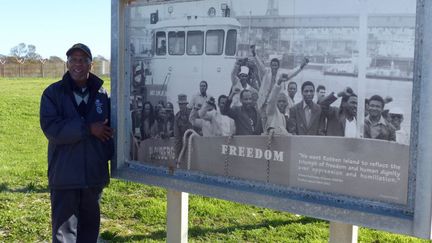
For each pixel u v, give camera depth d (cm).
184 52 374
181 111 380
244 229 587
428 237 272
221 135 359
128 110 413
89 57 426
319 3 306
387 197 288
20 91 2405
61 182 420
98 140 429
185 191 379
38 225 583
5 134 1358
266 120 334
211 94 362
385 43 284
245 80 343
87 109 427
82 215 453
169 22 381
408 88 278
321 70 308
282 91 325
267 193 334
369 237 579
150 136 401
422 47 270
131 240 546
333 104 304
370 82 290
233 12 346
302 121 317
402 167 282
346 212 299
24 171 859
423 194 273
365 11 289
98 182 430
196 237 558
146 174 402
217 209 655
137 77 405
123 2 405
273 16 326
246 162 346
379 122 288
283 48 323
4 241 538
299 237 568
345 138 301
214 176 363
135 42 404
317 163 313
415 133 276
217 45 356
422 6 270
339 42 300
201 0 362
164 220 613
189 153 378
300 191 320
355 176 298
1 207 650
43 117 414
